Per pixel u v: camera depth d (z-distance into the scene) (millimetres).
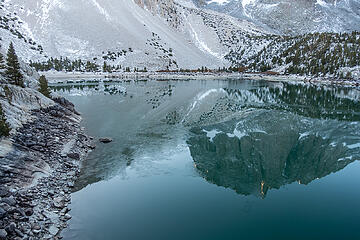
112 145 30531
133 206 18016
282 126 40156
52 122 31062
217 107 53625
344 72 122500
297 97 70062
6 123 21641
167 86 92688
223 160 26859
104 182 21562
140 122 41031
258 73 157500
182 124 40281
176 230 15414
